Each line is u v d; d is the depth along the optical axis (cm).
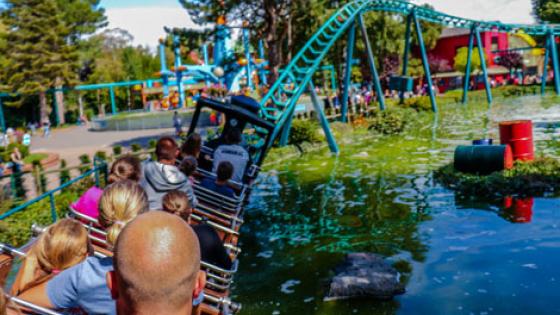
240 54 3425
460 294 797
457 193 1401
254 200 1564
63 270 352
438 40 7881
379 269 885
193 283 180
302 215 1358
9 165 2608
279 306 814
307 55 4700
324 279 910
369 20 4903
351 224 1239
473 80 7219
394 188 1556
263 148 1174
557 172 1381
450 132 2792
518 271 857
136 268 170
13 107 6900
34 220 1299
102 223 385
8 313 305
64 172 2306
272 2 2944
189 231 185
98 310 321
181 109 5600
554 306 728
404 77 3584
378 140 2712
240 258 1062
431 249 1012
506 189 1333
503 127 1555
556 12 7500
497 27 4972
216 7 2845
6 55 6191
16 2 6056
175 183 616
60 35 6350
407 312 755
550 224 1067
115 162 547
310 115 3703
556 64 5466
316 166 2066
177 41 2920
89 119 7594
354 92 4722
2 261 429
